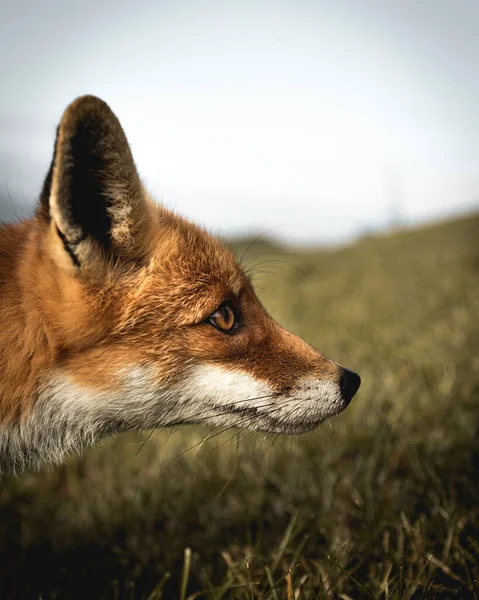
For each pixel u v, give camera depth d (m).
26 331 0.54
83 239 0.53
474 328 0.91
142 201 0.54
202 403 0.56
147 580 0.59
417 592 0.55
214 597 0.55
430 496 0.62
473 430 0.67
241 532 0.63
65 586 0.59
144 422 0.56
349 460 0.68
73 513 0.67
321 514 0.62
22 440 0.55
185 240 0.56
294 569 0.56
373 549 0.59
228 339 0.56
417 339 0.93
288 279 1.81
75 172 0.52
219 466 0.69
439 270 1.47
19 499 0.69
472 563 0.56
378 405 0.74
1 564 0.61
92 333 0.54
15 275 0.55
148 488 0.68
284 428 0.57
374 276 1.63
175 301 0.55
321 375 0.57
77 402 0.54
